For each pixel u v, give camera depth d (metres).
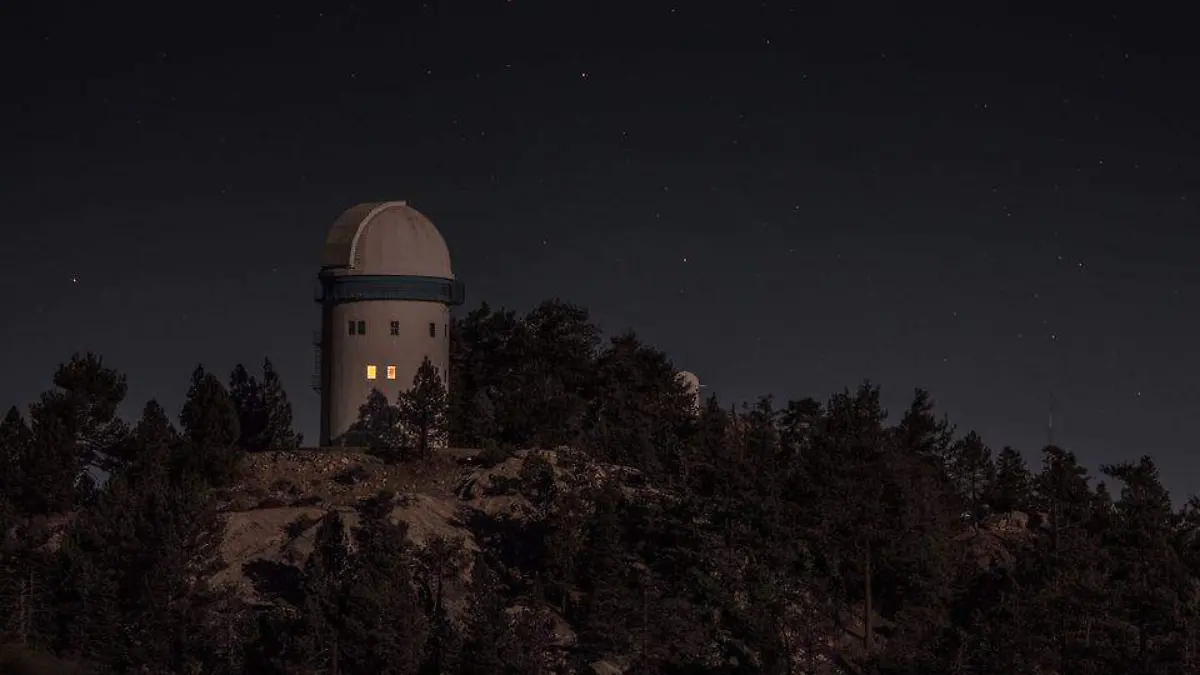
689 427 97.38
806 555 83.19
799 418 94.31
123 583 74.88
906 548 84.50
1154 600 79.44
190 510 76.25
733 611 77.62
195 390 92.44
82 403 89.19
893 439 93.19
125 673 72.00
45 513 86.75
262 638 72.38
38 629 74.75
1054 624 78.88
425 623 73.50
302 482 91.62
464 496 88.94
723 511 82.44
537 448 92.69
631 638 76.31
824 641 79.81
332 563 79.62
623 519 84.62
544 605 78.81
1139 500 90.81
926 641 76.62
